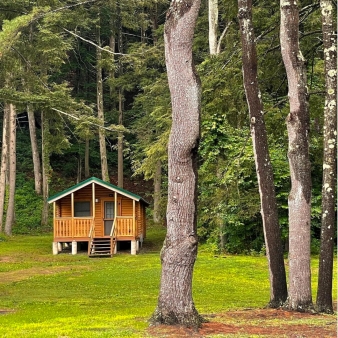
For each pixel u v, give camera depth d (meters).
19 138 45.38
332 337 7.96
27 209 37.31
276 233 11.16
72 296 14.00
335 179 10.91
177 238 8.72
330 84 10.84
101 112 36.75
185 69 8.89
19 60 21.81
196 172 8.90
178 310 8.63
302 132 10.77
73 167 44.31
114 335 8.02
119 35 39.06
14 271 19.86
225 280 17.20
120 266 21.02
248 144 21.83
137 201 27.56
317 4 12.98
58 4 23.64
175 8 8.94
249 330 8.47
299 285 10.60
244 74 11.33
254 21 14.09
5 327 9.33
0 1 22.97
